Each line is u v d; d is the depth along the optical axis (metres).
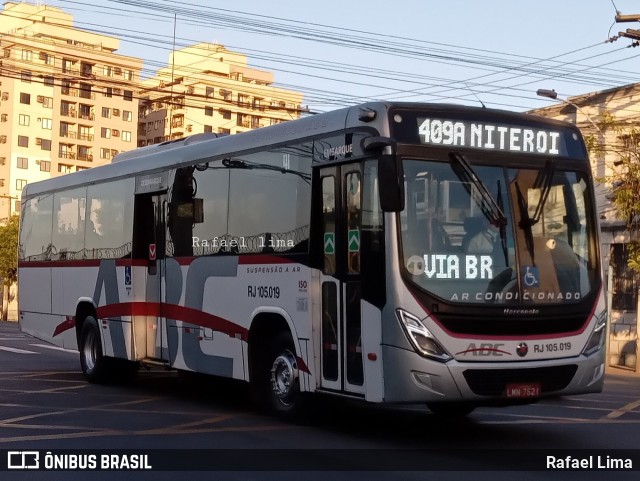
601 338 10.25
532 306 9.73
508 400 9.93
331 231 10.50
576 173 10.48
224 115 95.00
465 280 9.55
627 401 15.11
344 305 10.21
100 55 97.81
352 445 9.86
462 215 9.70
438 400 9.32
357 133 10.09
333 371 10.38
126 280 14.92
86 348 16.44
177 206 13.80
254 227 11.95
